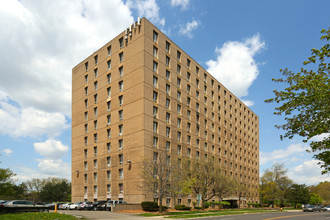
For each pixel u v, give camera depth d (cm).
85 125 5819
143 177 4025
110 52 5503
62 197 9469
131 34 5059
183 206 4659
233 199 6994
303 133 1553
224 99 7562
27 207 3078
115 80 5234
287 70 1578
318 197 12738
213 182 4862
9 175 3519
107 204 4075
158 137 4794
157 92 4941
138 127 4588
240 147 8256
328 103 1462
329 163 1581
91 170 5438
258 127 10138
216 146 6750
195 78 6228
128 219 2714
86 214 3206
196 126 6016
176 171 4344
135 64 4859
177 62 5625
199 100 6266
